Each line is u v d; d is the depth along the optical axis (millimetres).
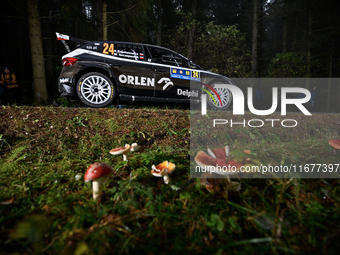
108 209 1475
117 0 8367
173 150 3174
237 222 1370
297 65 14148
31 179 2082
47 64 11797
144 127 3633
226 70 13523
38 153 2904
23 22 16469
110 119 3705
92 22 8992
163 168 1758
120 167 2252
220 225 1260
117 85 4789
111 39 9992
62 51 18953
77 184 2016
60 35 4617
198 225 1325
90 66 4566
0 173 2291
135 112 4043
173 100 5395
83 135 3346
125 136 3355
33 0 6957
